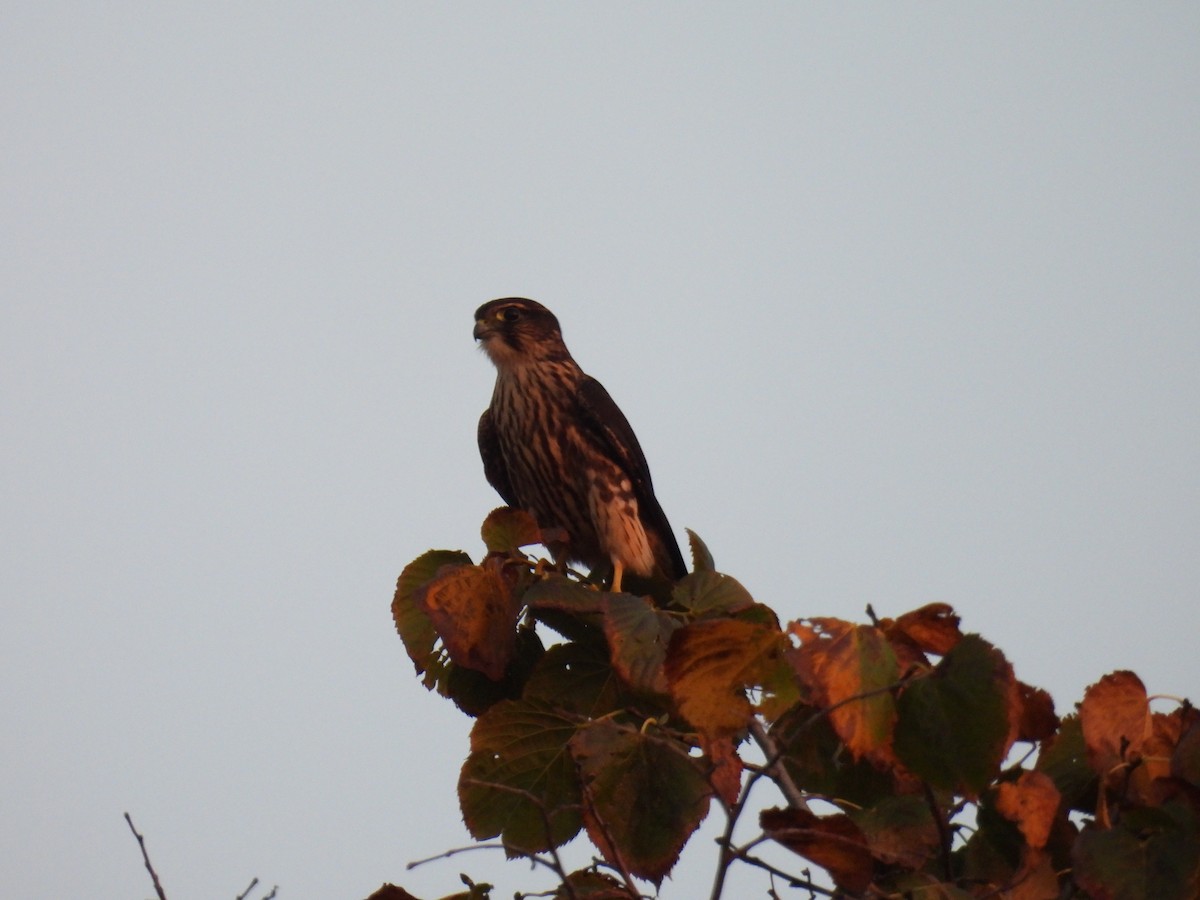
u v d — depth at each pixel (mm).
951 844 7379
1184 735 6820
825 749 8148
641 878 7684
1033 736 7250
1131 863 6574
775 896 7273
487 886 8172
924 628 7023
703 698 7156
